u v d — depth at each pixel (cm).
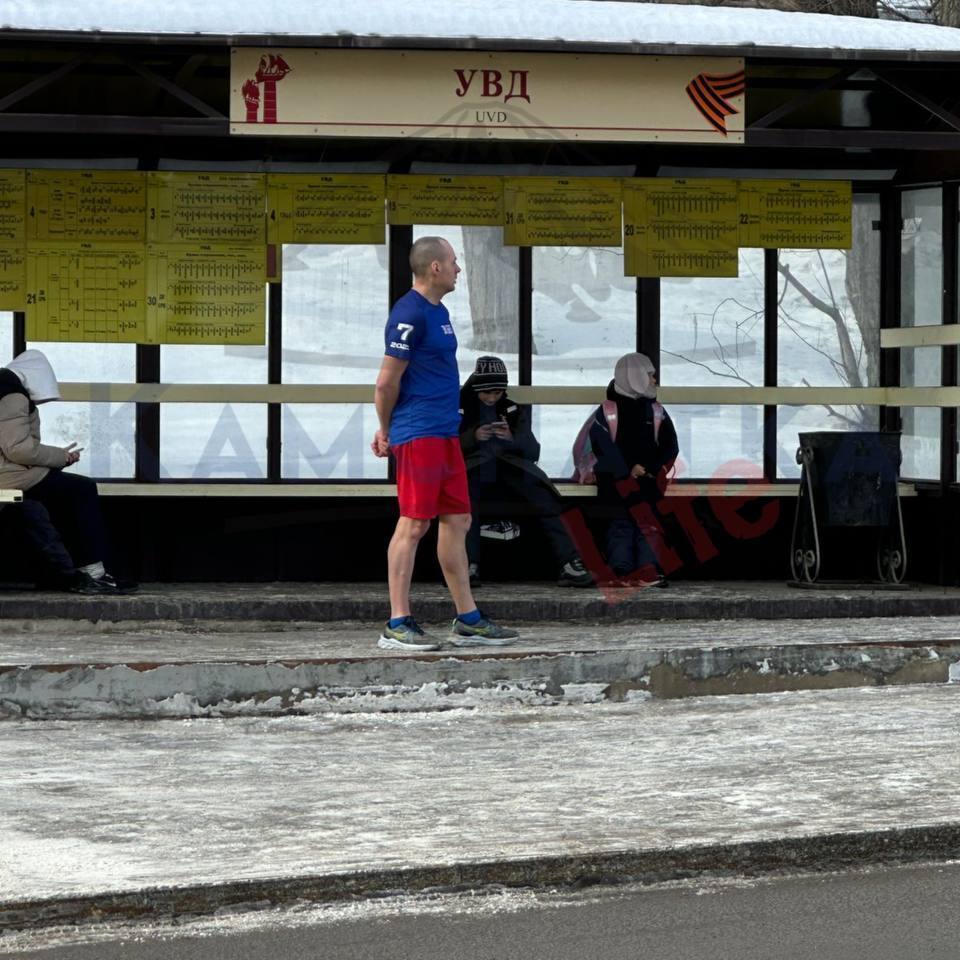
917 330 1836
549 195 1809
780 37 1577
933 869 937
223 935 817
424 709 1335
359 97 1502
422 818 992
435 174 1791
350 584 1764
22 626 1560
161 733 1257
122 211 1747
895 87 1609
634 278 1827
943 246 1814
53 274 1741
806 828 958
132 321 1752
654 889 896
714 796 1042
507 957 782
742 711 1331
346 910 858
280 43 1477
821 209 1847
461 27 1527
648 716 1316
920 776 1095
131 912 839
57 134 1734
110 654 1404
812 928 826
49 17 1471
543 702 1356
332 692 1327
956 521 1792
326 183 1773
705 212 1833
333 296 1780
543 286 1816
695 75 1538
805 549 1784
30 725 1285
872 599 1670
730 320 1842
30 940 811
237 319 1766
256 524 1772
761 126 1570
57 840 945
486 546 1802
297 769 1131
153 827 975
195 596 1616
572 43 1502
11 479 1611
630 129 1531
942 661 1444
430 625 1593
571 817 991
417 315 1366
